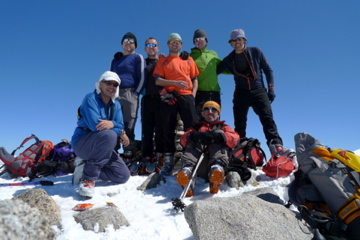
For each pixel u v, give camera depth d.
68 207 3.45
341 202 2.45
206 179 4.39
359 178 2.48
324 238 2.38
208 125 4.36
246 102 5.95
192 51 6.14
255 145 5.14
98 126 3.96
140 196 3.97
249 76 5.92
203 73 5.89
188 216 2.64
